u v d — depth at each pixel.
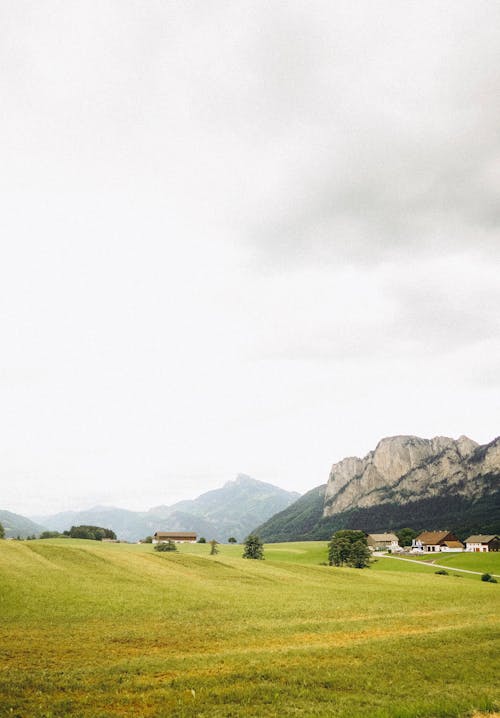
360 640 30.66
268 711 17.03
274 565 95.81
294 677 21.16
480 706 17.75
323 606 48.09
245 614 41.72
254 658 24.98
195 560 91.19
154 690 19.36
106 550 91.19
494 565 132.75
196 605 45.97
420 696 18.92
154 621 37.12
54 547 85.81
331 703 18.03
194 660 24.50
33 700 18.11
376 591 65.38
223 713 16.83
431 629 34.97
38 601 42.88
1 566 61.53
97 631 32.62
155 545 159.12
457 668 23.05
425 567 135.62
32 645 27.97
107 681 20.55
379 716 16.47
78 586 53.59
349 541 142.25
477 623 37.62
